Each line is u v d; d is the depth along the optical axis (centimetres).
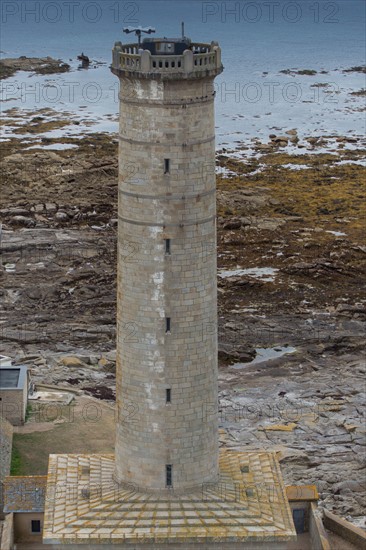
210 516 8612
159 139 7844
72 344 17450
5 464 11400
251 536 8450
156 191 7969
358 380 16325
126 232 8206
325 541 9794
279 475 9338
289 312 19300
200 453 8738
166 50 8181
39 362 16450
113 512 8662
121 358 8588
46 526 8569
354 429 14300
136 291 8288
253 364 16912
